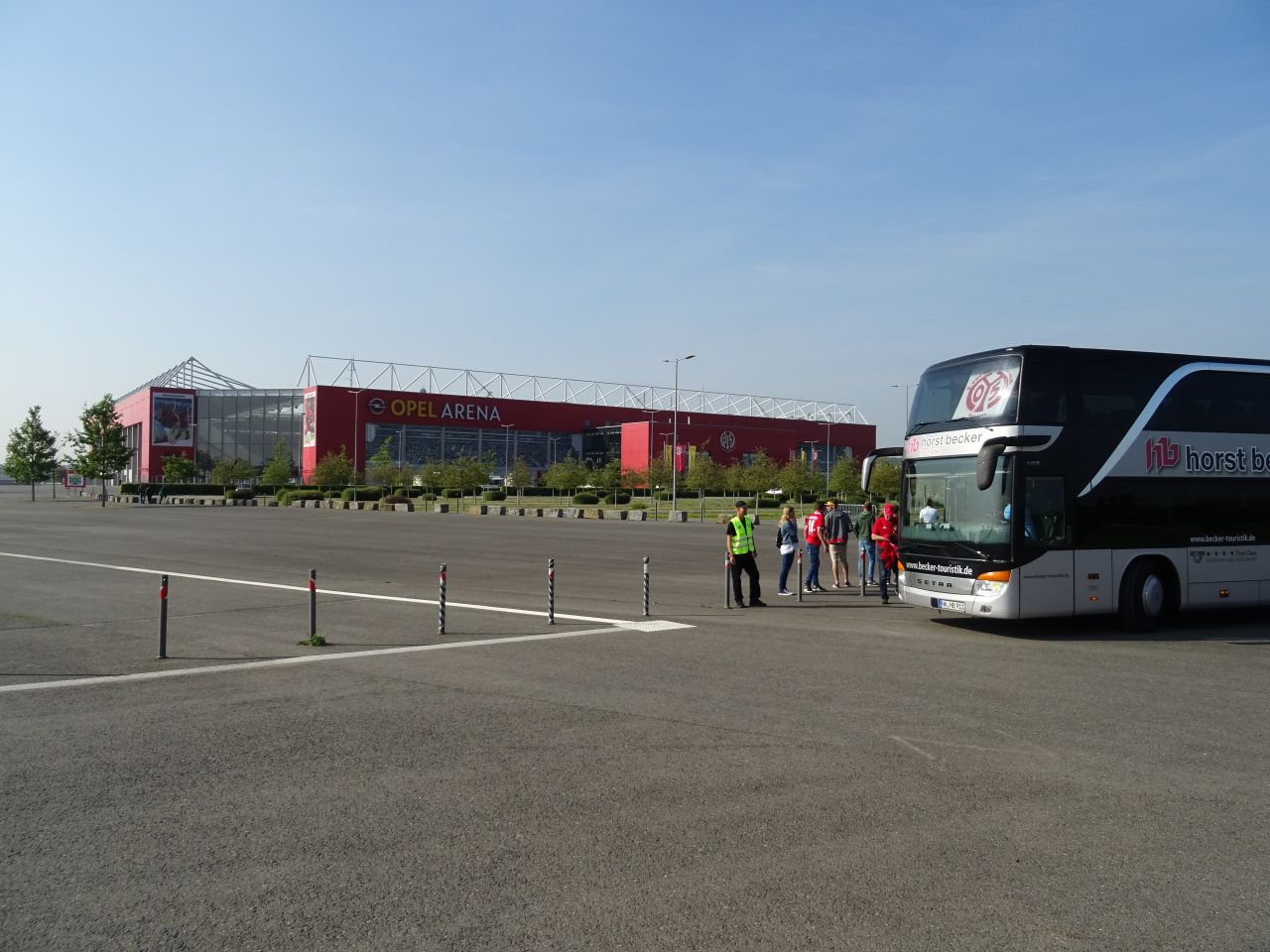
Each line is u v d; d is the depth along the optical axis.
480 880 4.66
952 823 5.53
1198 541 14.55
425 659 11.12
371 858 4.96
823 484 73.38
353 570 23.06
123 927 4.16
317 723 7.96
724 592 19.16
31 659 11.02
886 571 17.83
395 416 102.00
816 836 5.29
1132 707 8.73
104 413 82.25
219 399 111.50
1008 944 4.02
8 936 4.07
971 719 8.19
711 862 4.91
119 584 19.34
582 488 85.94
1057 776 6.49
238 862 4.90
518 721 8.04
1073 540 13.61
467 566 24.48
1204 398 14.88
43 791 6.09
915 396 15.48
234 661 10.96
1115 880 4.72
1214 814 5.73
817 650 12.06
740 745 7.27
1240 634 14.09
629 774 6.50
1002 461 13.48
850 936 4.07
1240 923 4.24
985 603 13.40
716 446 112.06
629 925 4.17
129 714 8.29
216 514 58.16
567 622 14.57
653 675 10.19
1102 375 14.13
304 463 101.50
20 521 47.50
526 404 111.94
